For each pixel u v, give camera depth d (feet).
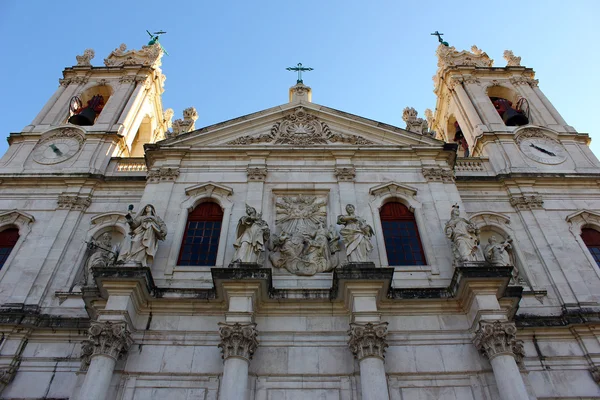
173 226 55.16
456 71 93.50
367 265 46.88
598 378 47.19
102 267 44.98
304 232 54.19
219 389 41.63
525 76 92.53
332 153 64.28
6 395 47.11
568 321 51.34
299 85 76.18
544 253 60.23
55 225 62.75
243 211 57.00
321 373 42.80
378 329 42.34
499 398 40.50
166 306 46.26
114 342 41.34
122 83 89.51
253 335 42.50
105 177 68.95
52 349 50.29
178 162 63.52
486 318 42.86
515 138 77.36
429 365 43.19
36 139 76.07
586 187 69.41
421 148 64.34
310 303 46.44
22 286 55.83
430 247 53.36
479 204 67.41
